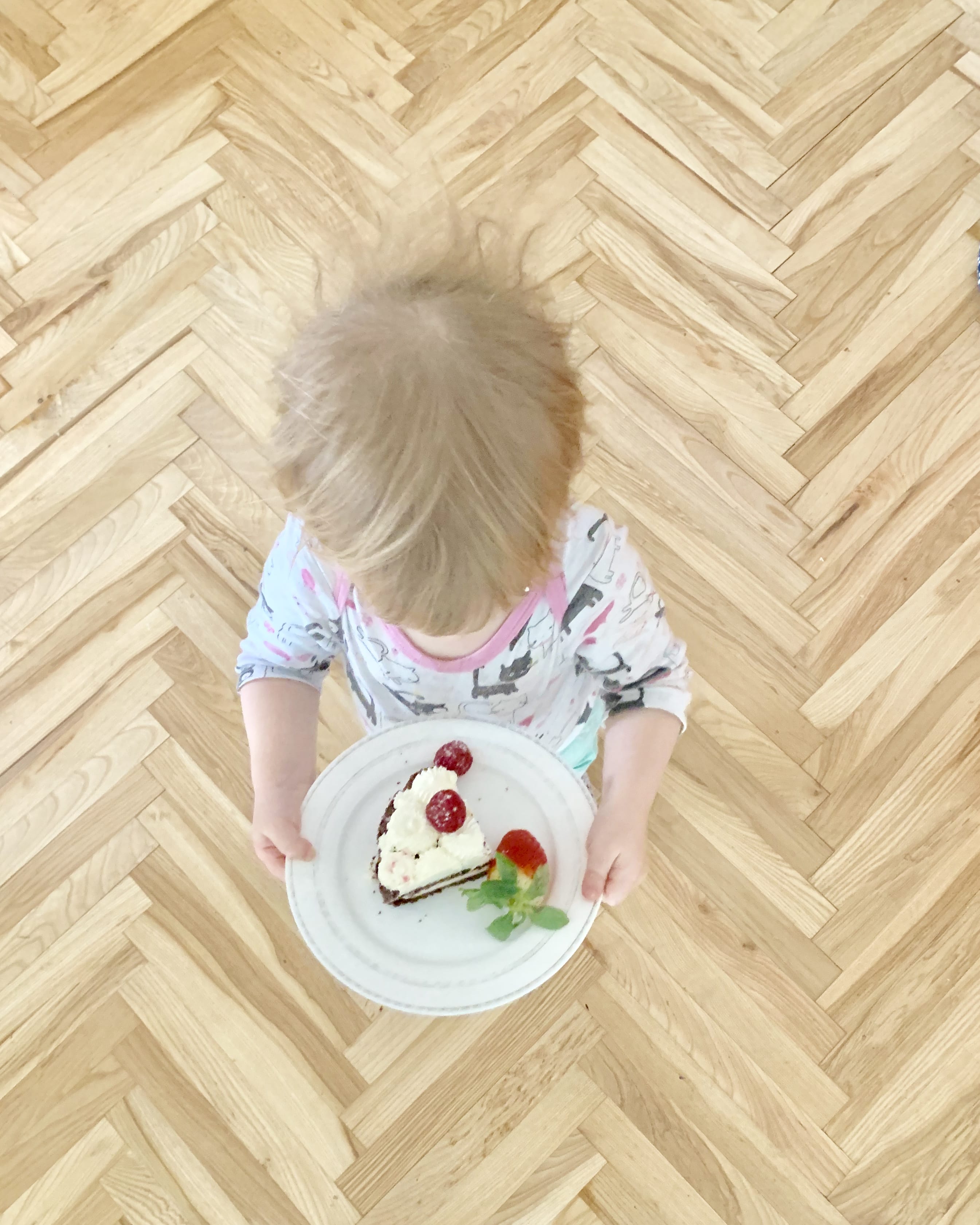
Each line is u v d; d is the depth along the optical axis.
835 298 1.64
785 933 1.36
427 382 0.64
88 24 1.75
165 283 1.64
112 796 1.41
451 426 0.64
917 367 1.60
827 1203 1.27
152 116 1.73
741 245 1.66
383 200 1.68
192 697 1.46
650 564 1.51
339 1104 1.30
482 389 0.65
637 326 1.62
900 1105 1.30
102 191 1.69
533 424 0.67
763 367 1.60
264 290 1.64
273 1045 1.32
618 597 0.95
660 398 1.58
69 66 1.74
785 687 1.46
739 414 1.58
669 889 1.37
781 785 1.42
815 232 1.67
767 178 1.70
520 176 1.69
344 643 1.07
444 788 0.98
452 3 1.76
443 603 0.70
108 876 1.38
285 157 1.70
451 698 1.03
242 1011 1.33
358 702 1.20
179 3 1.76
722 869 1.38
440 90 1.74
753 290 1.64
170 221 1.67
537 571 0.74
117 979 1.34
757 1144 1.28
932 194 1.69
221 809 1.41
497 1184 1.27
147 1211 1.26
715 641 1.48
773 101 1.74
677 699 1.05
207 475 1.55
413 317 0.66
